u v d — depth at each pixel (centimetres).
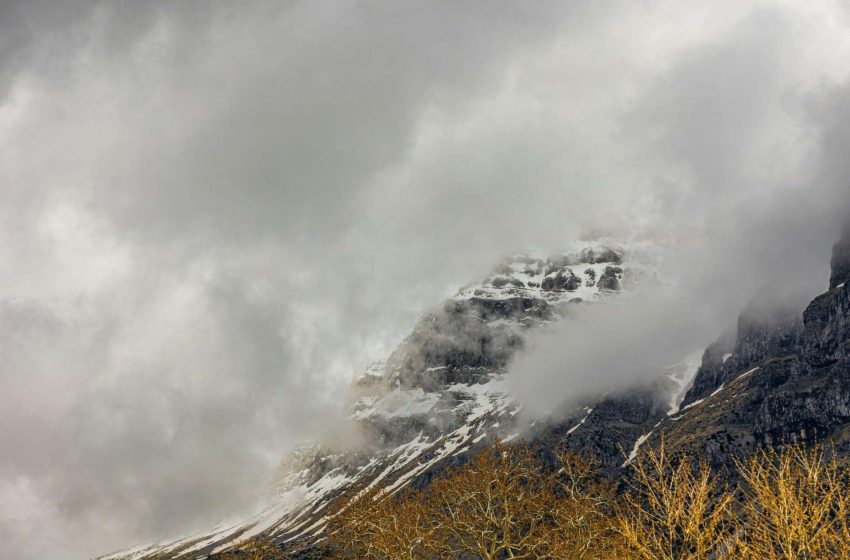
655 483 4228
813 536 3616
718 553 3925
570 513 8081
